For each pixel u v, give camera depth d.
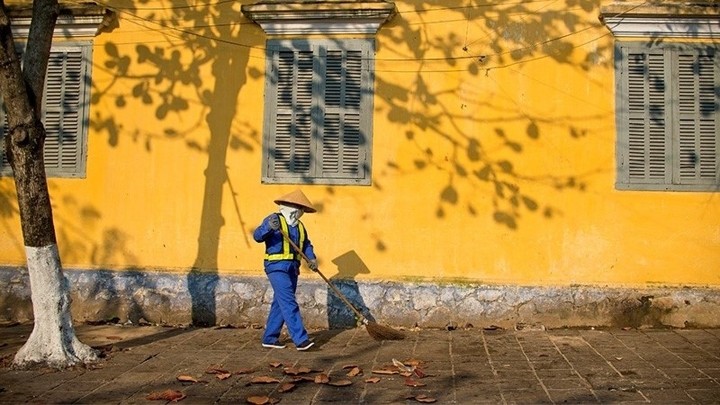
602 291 8.20
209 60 8.77
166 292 8.61
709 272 8.17
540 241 8.30
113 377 6.30
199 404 5.59
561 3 8.45
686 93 8.34
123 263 8.71
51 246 6.71
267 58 8.71
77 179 8.81
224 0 8.79
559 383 6.04
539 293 8.23
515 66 8.45
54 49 8.96
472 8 8.52
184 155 8.73
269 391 5.91
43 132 6.64
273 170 8.61
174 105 8.77
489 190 8.38
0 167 8.92
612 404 5.46
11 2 9.00
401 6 8.60
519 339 7.73
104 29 8.91
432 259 8.39
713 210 8.21
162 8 8.87
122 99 8.84
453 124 8.45
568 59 8.41
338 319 8.40
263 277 8.54
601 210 8.27
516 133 8.38
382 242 8.44
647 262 8.22
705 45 8.38
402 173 8.47
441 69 8.52
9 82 6.40
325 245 8.48
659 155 8.29
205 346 7.51
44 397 5.72
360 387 6.01
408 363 6.66
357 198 8.49
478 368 6.56
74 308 8.68
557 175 8.33
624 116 8.32
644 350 7.14
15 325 8.55
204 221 8.66
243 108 8.70
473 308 8.29
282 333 8.22
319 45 8.68
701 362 6.65
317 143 8.59
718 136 8.28
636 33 8.37
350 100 8.60
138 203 8.74
